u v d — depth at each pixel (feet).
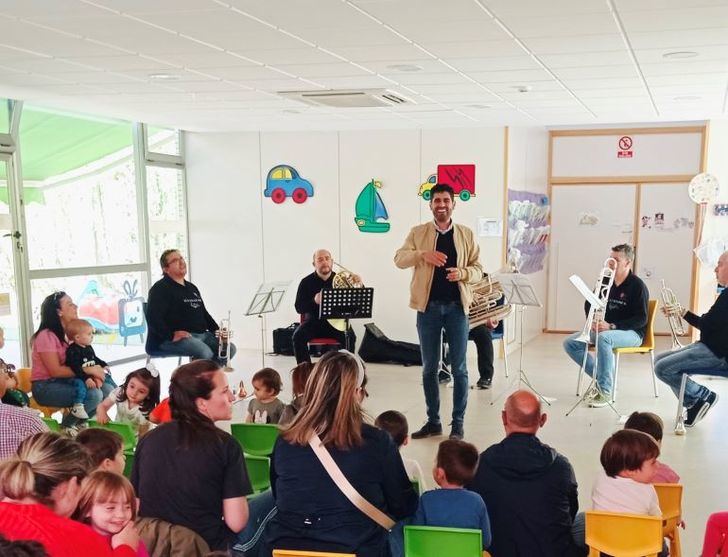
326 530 7.84
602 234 33.45
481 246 27.78
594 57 15.87
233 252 30.37
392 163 28.48
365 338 27.58
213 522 7.98
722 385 23.50
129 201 28.12
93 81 18.72
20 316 23.36
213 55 15.74
